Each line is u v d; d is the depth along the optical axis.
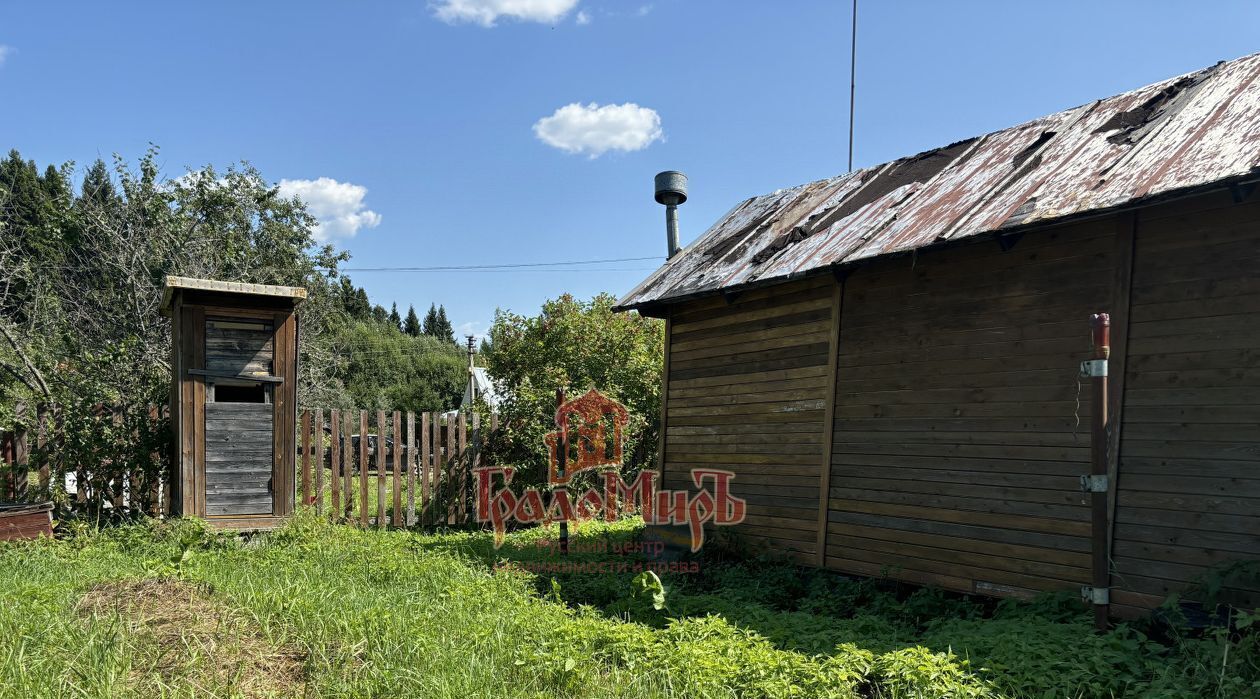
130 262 16.06
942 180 8.34
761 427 9.00
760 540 8.88
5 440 9.09
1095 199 5.80
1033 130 8.35
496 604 6.24
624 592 7.23
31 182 21.28
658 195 12.21
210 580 6.12
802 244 8.59
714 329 9.78
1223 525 5.34
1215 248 5.55
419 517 11.87
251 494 9.65
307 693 4.19
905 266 7.61
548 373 15.80
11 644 4.32
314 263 20.25
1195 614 5.16
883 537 7.57
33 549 7.77
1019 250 6.71
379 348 47.62
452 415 12.93
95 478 9.53
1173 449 5.63
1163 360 5.74
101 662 4.14
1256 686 4.02
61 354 14.55
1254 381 5.29
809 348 8.51
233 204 17.88
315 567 7.40
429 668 4.53
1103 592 5.37
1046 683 4.27
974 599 6.84
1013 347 6.68
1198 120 6.33
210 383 9.54
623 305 10.18
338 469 11.11
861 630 5.89
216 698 3.96
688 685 4.43
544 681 4.59
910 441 7.41
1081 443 6.16
